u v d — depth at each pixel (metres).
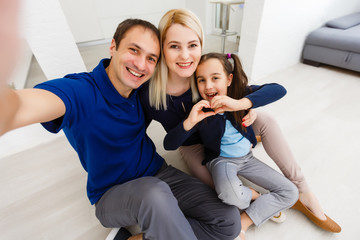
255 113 1.00
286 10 2.14
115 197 0.76
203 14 4.38
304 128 1.61
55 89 0.62
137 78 0.74
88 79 0.75
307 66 2.72
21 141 1.55
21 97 0.51
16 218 1.13
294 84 2.27
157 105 0.93
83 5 3.92
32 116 0.51
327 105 1.87
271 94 0.93
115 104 0.78
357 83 2.20
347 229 0.98
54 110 0.58
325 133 1.55
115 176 0.84
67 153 1.52
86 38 4.23
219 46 3.72
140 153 0.93
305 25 2.51
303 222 1.02
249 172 1.01
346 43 2.25
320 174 1.24
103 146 0.78
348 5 3.01
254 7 1.97
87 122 0.72
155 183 0.73
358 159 1.32
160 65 0.85
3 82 0.09
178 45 0.78
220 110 0.86
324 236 0.97
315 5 2.45
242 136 1.02
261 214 0.94
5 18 0.09
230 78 0.95
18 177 1.36
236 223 0.85
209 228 0.86
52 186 1.29
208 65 0.87
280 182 0.95
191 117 0.81
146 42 0.70
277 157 1.06
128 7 4.31
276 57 2.46
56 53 1.42
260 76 2.43
